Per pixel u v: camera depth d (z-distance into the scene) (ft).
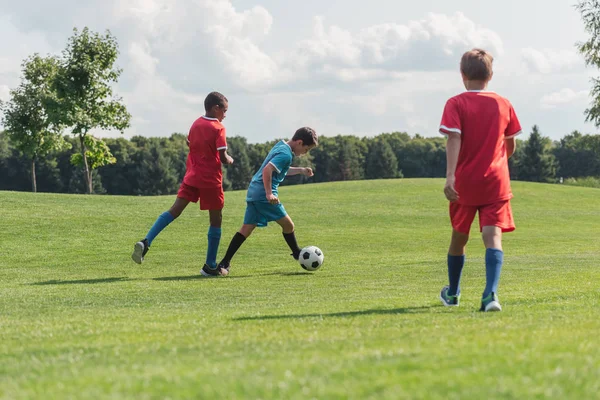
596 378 7.09
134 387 7.13
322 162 408.46
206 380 7.36
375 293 22.77
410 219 75.36
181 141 411.13
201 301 20.89
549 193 111.96
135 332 12.73
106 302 20.79
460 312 15.66
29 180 315.78
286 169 31.78
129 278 30.27
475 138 16.74
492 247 16.42
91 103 150.00
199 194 31.53
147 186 335.26
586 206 98.48
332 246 50.78
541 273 29.76
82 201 73.41
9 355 10.41
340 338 10.94
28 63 171.73
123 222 59.93
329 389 6.75
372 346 9.78
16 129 170.09
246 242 51.70
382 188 114.01
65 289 25.27
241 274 31.68
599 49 134.62
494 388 6.69
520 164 312.91
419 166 440.86
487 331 11.12
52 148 172.35
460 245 17.75
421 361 8.14
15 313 17.88
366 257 42.34
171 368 8.30
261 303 19.93
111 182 342.44
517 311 15.49
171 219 31.24
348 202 90.74
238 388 6.89
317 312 16.16
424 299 20.06
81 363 9.16
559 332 10.82
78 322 14.98
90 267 36.78
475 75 17.35
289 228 32.68
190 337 11.66
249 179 377.09
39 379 7.98
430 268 33.81
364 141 441.68
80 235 52.13
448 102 17.01
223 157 31.32
